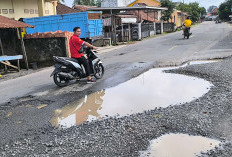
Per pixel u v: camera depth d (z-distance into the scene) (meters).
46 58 11.08
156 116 4.20
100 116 4.48
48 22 15.97
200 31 28.03
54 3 19.19
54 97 5.83
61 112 4.81
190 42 15.98
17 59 10.29
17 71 10.34
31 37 11.13
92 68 7.06
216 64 7.96
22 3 15.50
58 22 15.86
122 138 3.49
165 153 3.07
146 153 3.08
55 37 10.80
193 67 7.84
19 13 15.33
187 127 3.70
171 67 8.36
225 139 3.30
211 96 5.01
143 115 4.31
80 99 5.55
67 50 10.93
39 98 5.82
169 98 5.27
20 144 3.53
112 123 4.04
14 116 4.73
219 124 3.72
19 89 6.95
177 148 3.17
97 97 5.64
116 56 12.47
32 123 4.32
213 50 11.30
